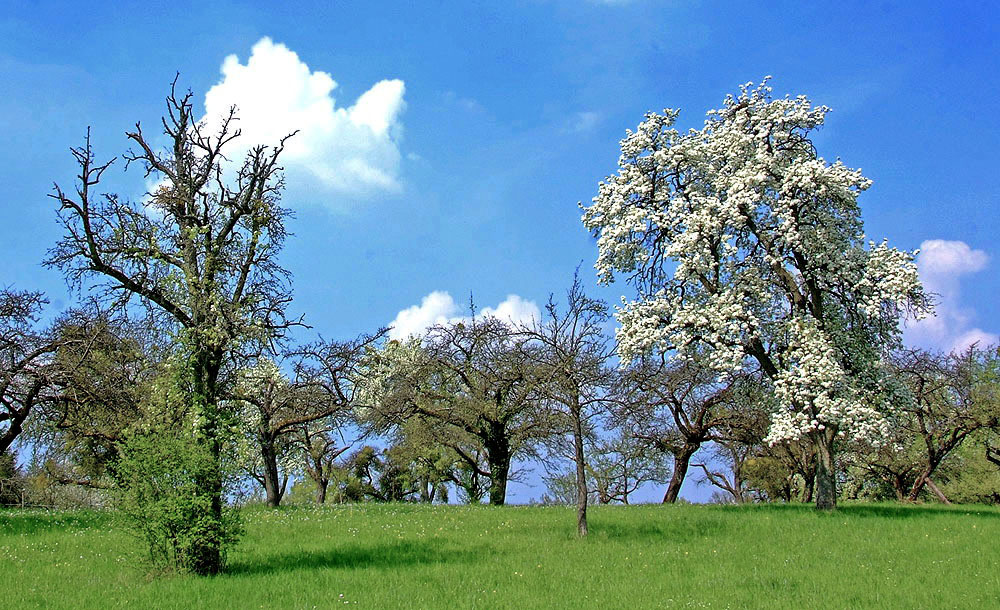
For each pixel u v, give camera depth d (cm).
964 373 4062
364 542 2086
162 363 1786
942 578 1516
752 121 2722
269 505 3559
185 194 1848
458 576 1584
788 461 4700
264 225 1962
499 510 3077
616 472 5181
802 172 2512
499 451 4169
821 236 2533
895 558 1736
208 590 1449
